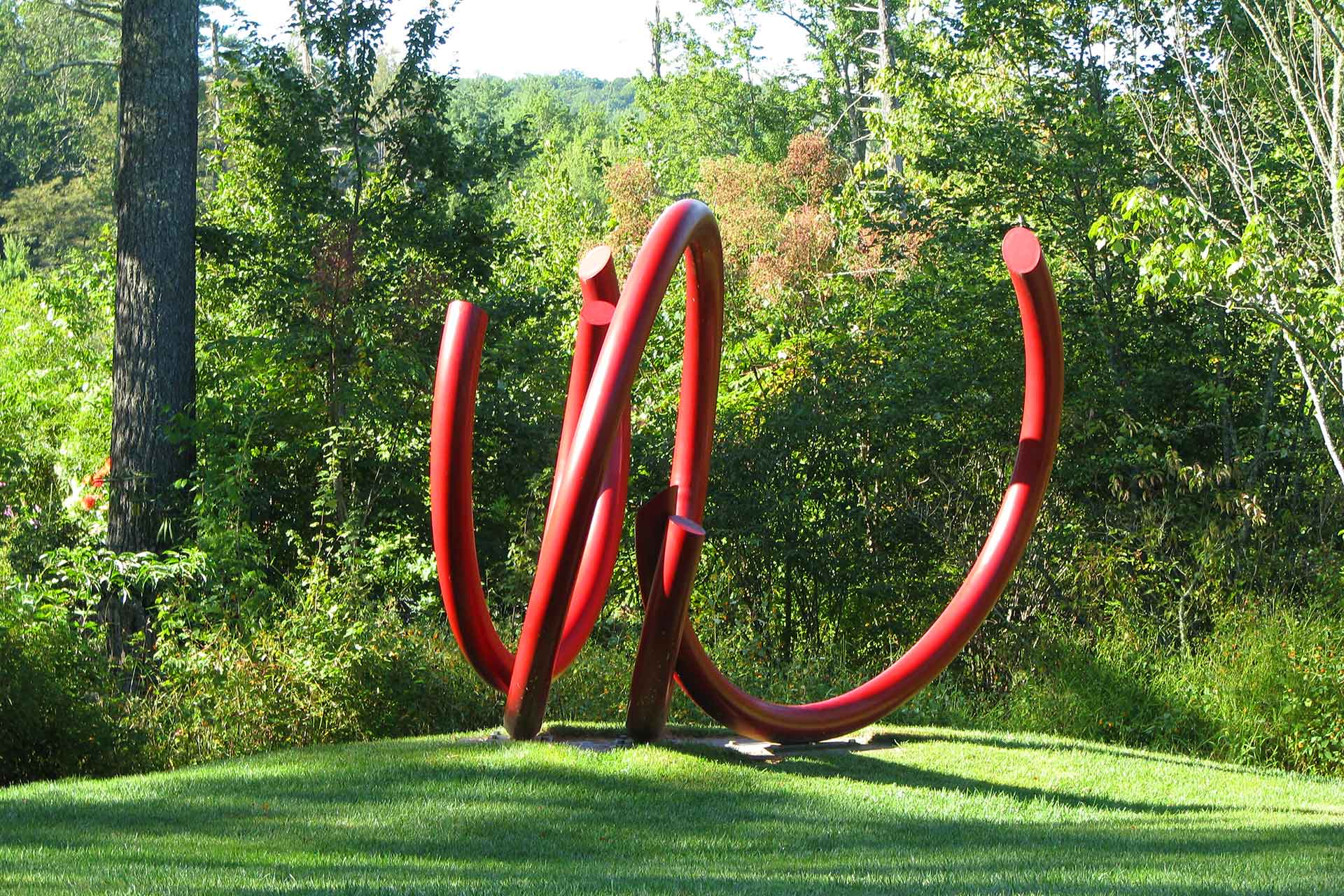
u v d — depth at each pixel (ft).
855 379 45.88
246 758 24.97
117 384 44.16
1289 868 17.49
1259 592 45.03
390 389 46.93
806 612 43.93
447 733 29.84
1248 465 48.65
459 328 24.30
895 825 20.90
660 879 16.20
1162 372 49.60
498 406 47.21
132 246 44.27
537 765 23.68
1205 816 22.97
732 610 43.04
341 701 29.58
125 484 43.14
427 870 16.89
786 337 48.91
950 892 15.20
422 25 48.37
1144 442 48.96
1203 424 49.57
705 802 22.04
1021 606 44.39
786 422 43.45
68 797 21.66
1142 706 36.50
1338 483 48.67
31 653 26.76
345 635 30.09
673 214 23.50
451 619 24.95
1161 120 49.83
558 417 48.83
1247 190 44.91
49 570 37.01
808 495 43.55
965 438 46.93
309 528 45.83
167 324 44.27
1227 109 43.96
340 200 47.96
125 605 40.88
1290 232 44.16
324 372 46.96
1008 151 49.55
